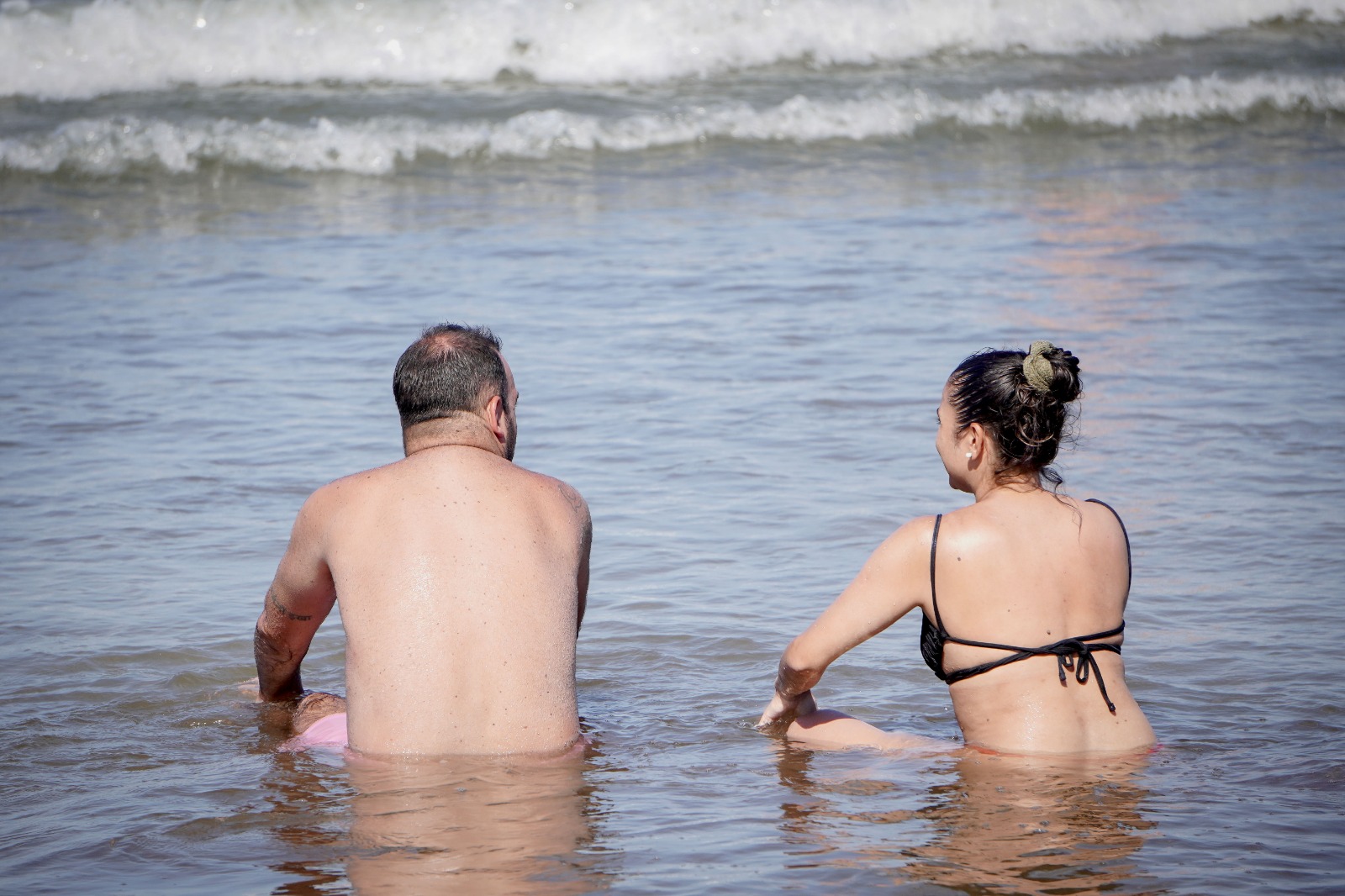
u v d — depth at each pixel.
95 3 41.84
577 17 43.50
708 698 10.16
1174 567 12.58
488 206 32.41
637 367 20.12
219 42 42.06
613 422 17.78
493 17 43.22
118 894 6.70
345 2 43.12
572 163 37.16
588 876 6.79
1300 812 7.57
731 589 12.52
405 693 8.23
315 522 8.79
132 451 16.70
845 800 7.89
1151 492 14.65
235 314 23.20
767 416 17.92
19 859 7.17
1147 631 11.12
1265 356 19.75
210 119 38.12
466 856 7.06
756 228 29.45
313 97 40.59
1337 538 13.23
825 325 22.05
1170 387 18.39
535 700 8.36
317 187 34.72
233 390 19.20
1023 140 39.94
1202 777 8.13
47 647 11.18
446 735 8.22
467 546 8.42
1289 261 25.28
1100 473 15.25
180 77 41.75
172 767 8.70
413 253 27.62
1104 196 32.22
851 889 6.62
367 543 8.50
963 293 23.77
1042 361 8.71
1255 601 11.73
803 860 7.00
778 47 44.69
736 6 44.44
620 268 26.08
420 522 8.48
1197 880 6.68
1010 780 8.12
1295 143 38.97
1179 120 41.94
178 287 25.09
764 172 35.72
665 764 8.64
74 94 40.84
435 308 23.45
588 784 8.15
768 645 11.27
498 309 23.34
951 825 7.44
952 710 10.02
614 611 12.05
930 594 8.73
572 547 8.71
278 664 9.79
